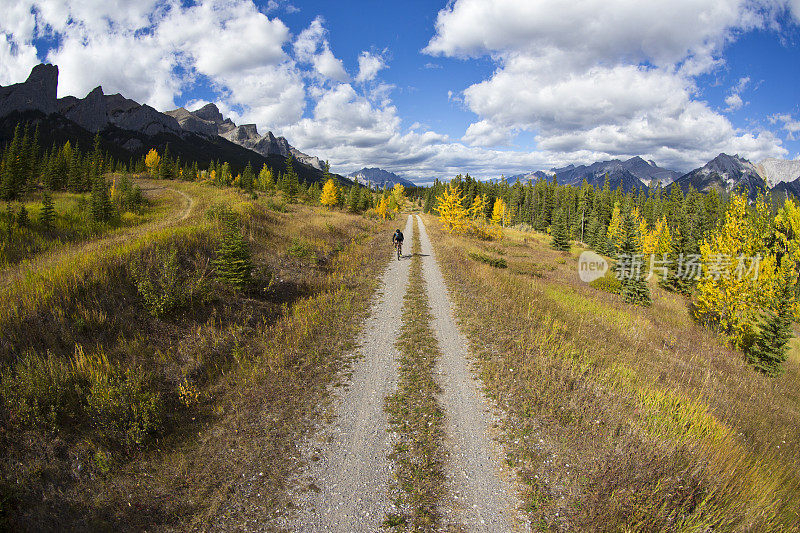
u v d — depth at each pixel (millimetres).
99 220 20469
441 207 45000
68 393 6234
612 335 14164
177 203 31797
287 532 4406
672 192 80250
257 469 5426
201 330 9648
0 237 13766
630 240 31250
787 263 19172
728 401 10703
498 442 6035
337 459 5648
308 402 7191
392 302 13938
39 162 56906
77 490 4910
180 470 5383
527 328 11180
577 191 99125
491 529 4430
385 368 8656
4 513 4395
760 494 5340
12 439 5238
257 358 8867
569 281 26859
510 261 31781
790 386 15625
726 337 20094
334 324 11383
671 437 6012
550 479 5152
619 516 4426
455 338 10453
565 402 7031
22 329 7340
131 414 6254
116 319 8648
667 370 11789
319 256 19469
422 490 5039
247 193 43031
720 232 20406
